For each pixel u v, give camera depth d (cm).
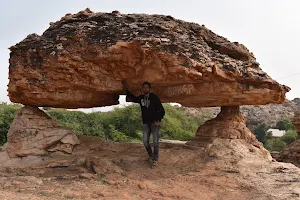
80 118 2025
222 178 615
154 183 575
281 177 620
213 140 813
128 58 675
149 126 704
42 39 759
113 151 811
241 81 735
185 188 547
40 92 748
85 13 782
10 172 646
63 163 684
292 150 1816
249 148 810
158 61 663
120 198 471
